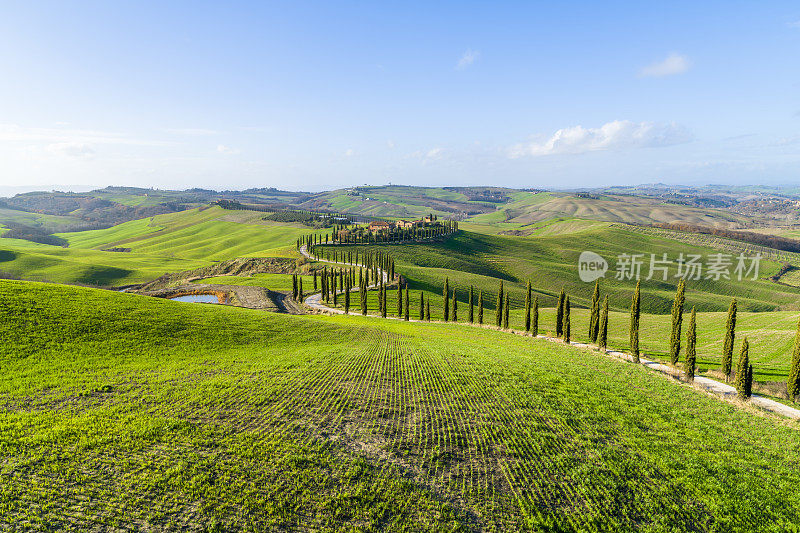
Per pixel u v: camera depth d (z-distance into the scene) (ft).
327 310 339.77
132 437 76.89
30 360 111.04
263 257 623.77
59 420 81.20
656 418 105.40
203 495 62.75
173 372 115.34
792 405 136.67
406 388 114.93
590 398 114.32
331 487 67.21
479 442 84.84
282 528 57.72
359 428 88.07
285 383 111.86
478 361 146.30
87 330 137.80
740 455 88.84
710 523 65.87
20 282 176.55
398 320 301.22
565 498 68.59
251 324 186.29
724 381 163.53
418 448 81.15
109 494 61.16
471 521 61.82
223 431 81.92
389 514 62.28
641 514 66.23
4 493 59.11
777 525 66.49
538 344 209.67
